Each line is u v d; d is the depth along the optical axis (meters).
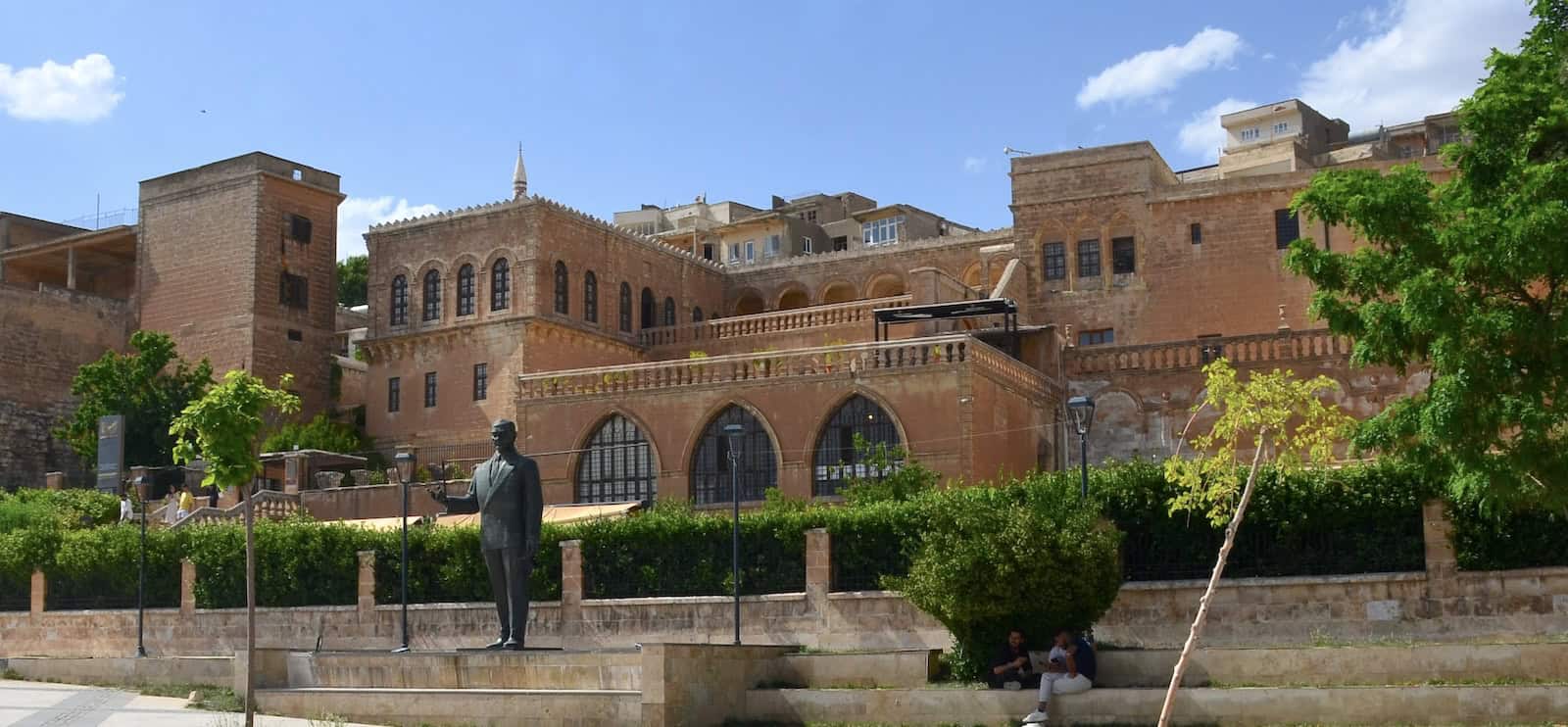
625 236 74.94
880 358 51.34
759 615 36.09
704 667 29.45
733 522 36.88
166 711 33.00
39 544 47.94
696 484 54.03
